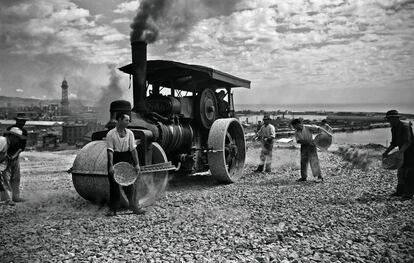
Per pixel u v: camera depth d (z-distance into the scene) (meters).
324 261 3.82
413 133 6.77
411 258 3.92
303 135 9.05
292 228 4.92
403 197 6.75
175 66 8.17
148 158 6.78
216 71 8.97
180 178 9.73
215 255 4.01
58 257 3.95
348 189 7.80
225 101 10.66
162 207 6.38
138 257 3.93
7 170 6.91
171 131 8.05
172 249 4.20
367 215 5.64
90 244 4.38
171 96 8.55
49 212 6.09
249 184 8.75
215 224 5.21
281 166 12.34
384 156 7.03
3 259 3.90
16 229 5.04
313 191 7.62
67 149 25.61
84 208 6.39
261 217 5.59
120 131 5.82
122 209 6.26
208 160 8.73
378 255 3.99
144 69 7.67
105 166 6.14
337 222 5.27
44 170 12.85
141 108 7.66
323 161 13.22
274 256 3.95
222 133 8.66
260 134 11.12
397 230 4.88
